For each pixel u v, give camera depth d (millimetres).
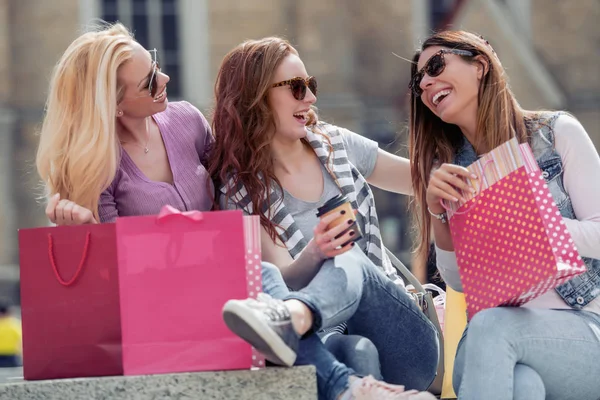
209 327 7879
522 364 8297
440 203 8773
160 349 7875
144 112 9617
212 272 7879
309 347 8172
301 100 9781
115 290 8086
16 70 49688
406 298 9109
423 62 9438
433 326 9414
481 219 8469
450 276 9242
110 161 9219
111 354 8086
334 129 10383
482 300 8438
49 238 8156
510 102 9273
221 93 10047
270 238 9609
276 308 7688
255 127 9820
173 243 7891
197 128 10219
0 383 7988
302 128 9883
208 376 7816
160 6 51031
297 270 8789
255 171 9727
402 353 9188
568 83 53406
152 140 9891
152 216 7902
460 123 9367
